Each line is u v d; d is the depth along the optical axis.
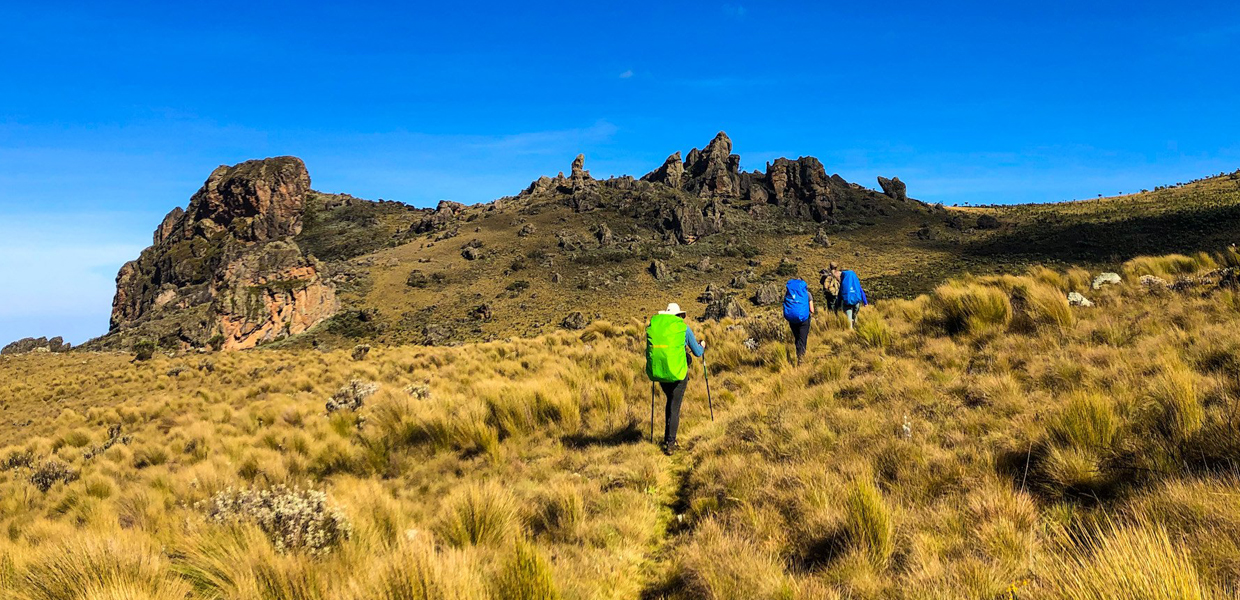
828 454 5.22
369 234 152.12
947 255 119.31
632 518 5.05
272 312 77.12
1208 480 3.35
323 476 8.23
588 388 9.92
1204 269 10.73
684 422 7.95
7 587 4.02
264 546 4.32
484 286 106.50
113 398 27.62
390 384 16.38
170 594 3.84
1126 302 9.14
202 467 9.29
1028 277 11.68
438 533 4.93
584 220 148.62
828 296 12.35
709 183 176.25
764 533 4.20
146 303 127.81
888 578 3.31
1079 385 5.58
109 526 6.83
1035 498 3.92
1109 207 154.12
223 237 144.50
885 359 8.36
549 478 6.45
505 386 10.08
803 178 162.88
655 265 110.12
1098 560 2.70
